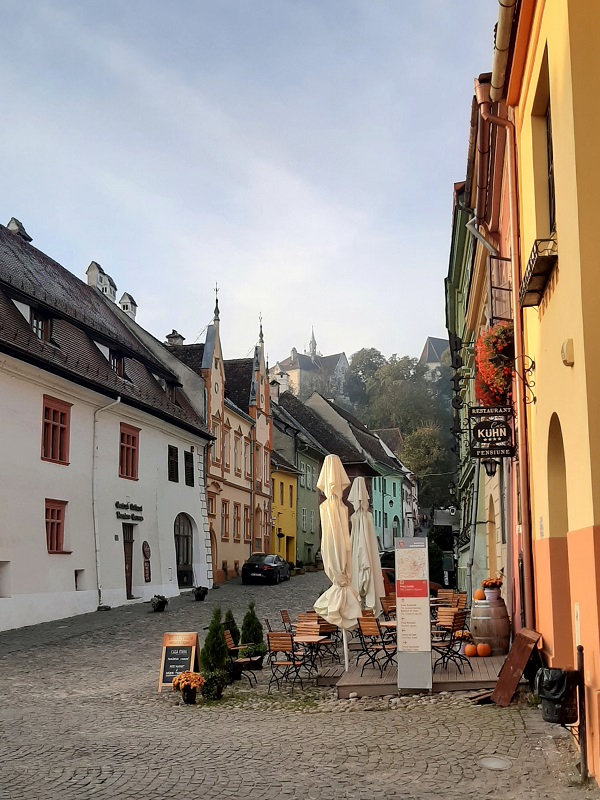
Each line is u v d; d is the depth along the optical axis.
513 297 11.41
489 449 12.48
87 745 8.72
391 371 102.12
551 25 7.96
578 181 6.94
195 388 39.16
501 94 10.97
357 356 124.12
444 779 7.02
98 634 19.78
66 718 10.34
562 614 9.30
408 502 84.00
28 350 22.09
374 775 7.24
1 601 20.45
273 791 6.84
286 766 7.66
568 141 7.24
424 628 11.02
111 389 26.73
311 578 45.16
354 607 12.97
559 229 7.83
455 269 26.78
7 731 9.52
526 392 11.12
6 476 21.17
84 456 25.73
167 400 34.84
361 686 11.40
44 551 22.73
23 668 14.82
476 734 8.54
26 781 7.29
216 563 40.56
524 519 11.11
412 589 11.12
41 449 23.02
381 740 8.56
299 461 59.53
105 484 26.92
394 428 90.44
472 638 13.89
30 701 11.63
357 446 68.44
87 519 25.62
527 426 11.22
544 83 9.02
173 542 32.75
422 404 96.12
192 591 33.53
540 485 10.09
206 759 8.01
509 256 12.92
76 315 28.83
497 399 12.71
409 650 10.99
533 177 9.84
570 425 7.48
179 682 11.38
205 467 38.28
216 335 42.31
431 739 8.47
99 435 26.78
